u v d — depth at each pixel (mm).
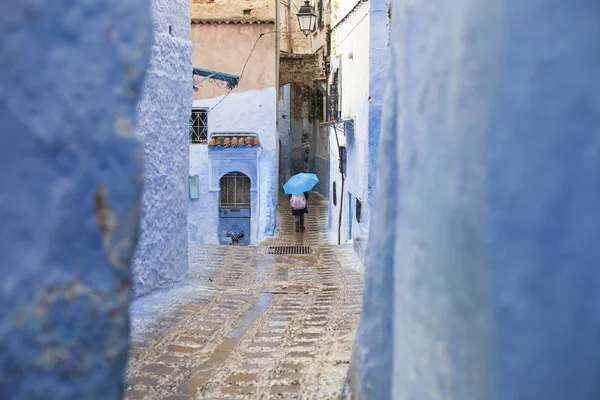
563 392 2092
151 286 9211
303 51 29875
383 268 3736
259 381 5738
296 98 34125
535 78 2148
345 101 17562
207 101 20453
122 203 2303
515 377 2145
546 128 2129
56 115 2188
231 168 20141
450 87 2561
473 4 2355
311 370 6023
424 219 2846
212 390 5520
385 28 12984
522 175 2162
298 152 34312
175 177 9867
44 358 2150
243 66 20531
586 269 2076
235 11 20438
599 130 2062
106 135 2273
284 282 10945
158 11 8922
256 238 20375
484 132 2256
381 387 3730
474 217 2303
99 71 2270
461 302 2398
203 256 13766
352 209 16516
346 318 8156
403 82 3355
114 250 2291
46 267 2160
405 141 3254
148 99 8711
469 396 2322
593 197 2074
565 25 2098
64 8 2203
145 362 6281
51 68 2186
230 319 8117
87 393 2225
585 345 2070
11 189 2131
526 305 2143
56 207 2182
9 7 2119
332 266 12719
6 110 2121
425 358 2789
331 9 21016
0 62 2111
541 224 2129
